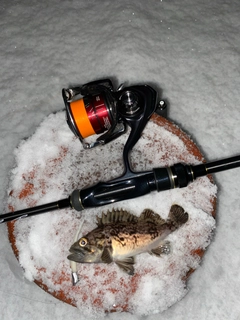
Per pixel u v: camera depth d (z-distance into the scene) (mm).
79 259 324
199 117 420
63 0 471
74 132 341
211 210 357
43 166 370
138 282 347
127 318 379
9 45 461
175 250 351
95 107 332
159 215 351
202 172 328
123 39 442
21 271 394
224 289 386
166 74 433
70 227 355
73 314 385
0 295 393
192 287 387
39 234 355
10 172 403
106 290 347
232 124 417
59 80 443
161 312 374
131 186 325
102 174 365
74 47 451
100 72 437
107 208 356
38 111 434
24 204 363
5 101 442
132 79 431
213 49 441
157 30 448
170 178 323
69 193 363
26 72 450
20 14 471
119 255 333
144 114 337
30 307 390
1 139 428
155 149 367
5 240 401
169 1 460
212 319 381
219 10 457
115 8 458
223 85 428
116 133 345
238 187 401
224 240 392
